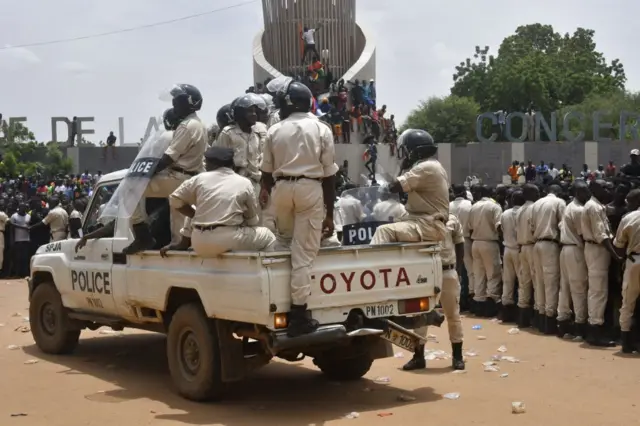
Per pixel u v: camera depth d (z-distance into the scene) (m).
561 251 10.22
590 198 9.74
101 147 41.12
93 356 9.48
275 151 6.59
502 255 12.38
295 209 6.48
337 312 6.63
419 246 7.08
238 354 6.84
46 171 38.72
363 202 8.34
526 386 7.61
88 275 8.59
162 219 8.20
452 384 7.73
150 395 7.42
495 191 13.89
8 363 9.05
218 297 6.63
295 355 7.23
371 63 40.56
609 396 7.17
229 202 6.69
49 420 6.54
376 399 7.18
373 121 39.16
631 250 9.07
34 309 9.76
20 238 19.03
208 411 6.78
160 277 7.37
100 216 8.69
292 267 6.34
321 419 6.46
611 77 77.19
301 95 6.69
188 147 7.89
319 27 40.00
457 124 66.06
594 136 47.50
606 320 10.24
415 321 7.12
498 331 11.02
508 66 71.31
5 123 40.41
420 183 7.54
